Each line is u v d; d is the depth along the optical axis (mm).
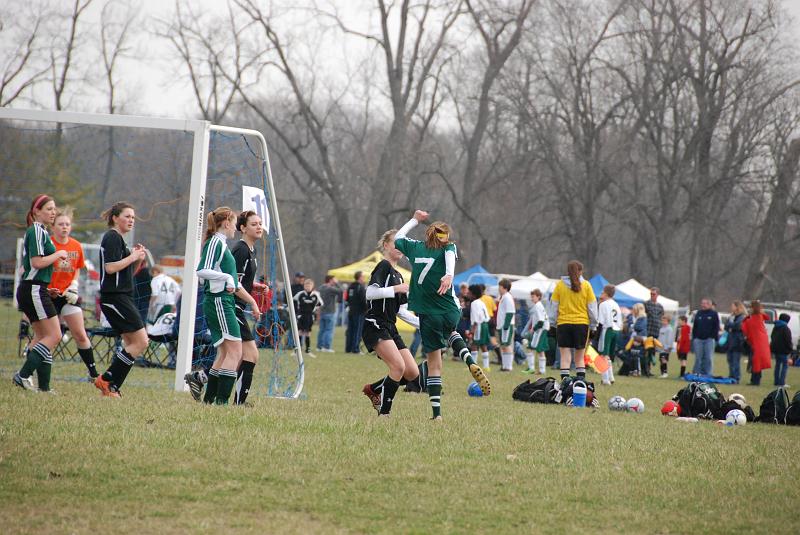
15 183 55688
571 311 52906
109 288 36031
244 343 37094
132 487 21000
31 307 35906
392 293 34906
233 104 193750
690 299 191875
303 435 28781
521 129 192625
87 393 37406
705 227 195500
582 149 189875
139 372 53062
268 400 40219
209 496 20578
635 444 32031
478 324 81688
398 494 21766
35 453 23672
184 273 42219
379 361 82875
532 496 22391
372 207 195875
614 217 194250
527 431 33812
